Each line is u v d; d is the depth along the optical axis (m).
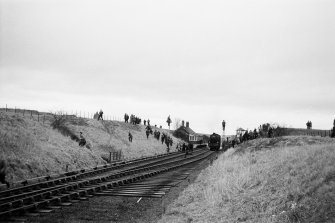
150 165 35.44
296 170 14.88
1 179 19.16
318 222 10.20
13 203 14.42
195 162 40.72
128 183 23.66
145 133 66.00
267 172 16.67
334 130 28.92
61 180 22.11
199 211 14.70
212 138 65.00
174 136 89.69
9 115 32.19
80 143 36.81
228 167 22.64
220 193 16.16
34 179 22.02
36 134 31.59
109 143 47.03
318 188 11.88
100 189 20.41
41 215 13.84
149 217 14.58
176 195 19.22
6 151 24.06
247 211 13.00
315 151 16.80
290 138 29.25
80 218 13.75
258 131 42.88
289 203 12.21
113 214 14.73
